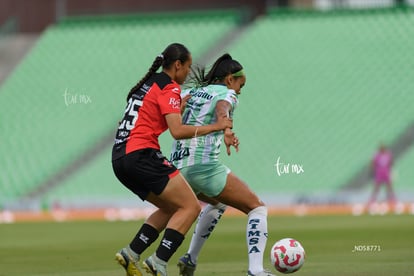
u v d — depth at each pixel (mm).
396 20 121250
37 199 110250
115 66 124562
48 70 126312
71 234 60688
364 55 117812
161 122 27625
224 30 125812
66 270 36188
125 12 142125
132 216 90125
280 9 125938
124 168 27453
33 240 54969
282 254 29281
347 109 112250
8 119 120312
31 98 122688
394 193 102688
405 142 106750
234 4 139000
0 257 42781
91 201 107688
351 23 122312
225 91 29047
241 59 120562
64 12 141000
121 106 119312
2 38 133625
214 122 29203
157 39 126938
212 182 28484
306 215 82250
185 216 27266
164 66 28234
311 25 123312
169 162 27906
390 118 109812
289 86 116375
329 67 117438
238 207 28938
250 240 28406
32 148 116000
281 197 103625
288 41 121750
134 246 28531
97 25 131625
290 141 110375
